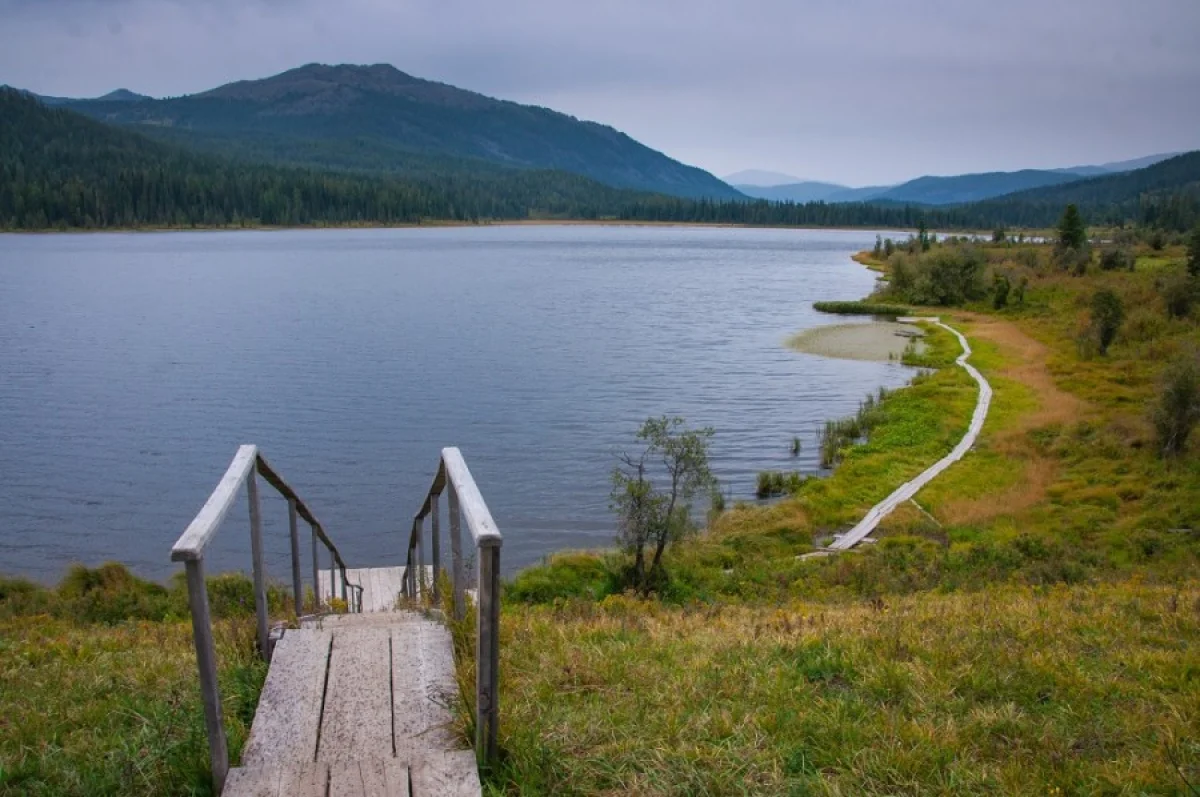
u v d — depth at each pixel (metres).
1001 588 17.00
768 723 6.03
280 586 19.34
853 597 19.11
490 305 90.94
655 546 25.20
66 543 29.75
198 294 98.38
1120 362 51.44
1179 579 17.67
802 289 107.94
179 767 4.94
